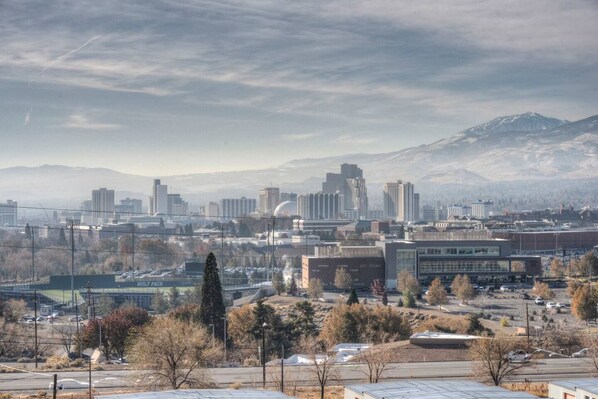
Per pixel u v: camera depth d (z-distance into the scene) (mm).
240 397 112938
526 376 175875
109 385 169125
